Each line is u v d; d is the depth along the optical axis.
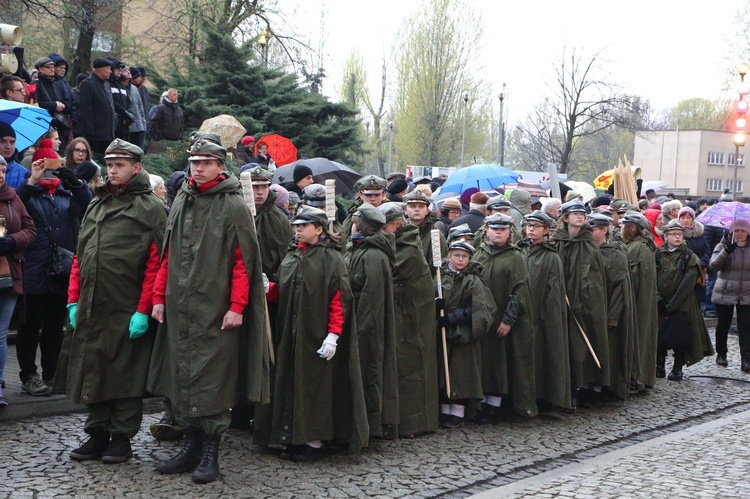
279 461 6.55
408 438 7.48
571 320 8.84
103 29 22.47
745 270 11.58
